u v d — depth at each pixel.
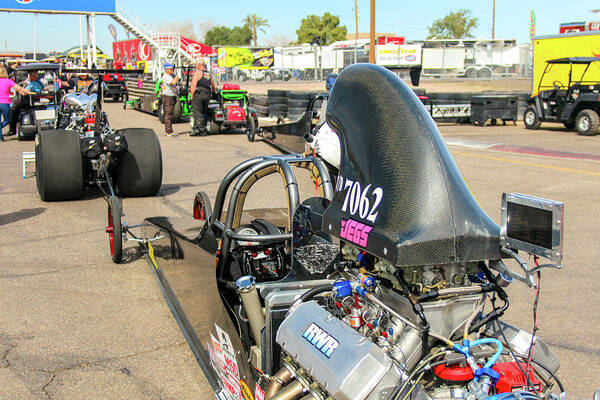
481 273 2.18
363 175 2.21
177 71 18.55
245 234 3.23
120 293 4.67
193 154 12.09
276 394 2.17
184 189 8.59
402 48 38.78
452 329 2.10
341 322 2.10
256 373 2.56
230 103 15.76
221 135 15.78
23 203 7.62
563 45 19.89
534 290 4.84
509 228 1.95
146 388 3.29
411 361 2.04
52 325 4.06
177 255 3.85
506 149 13.55
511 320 4.21
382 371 1.84
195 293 3.38
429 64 39.31
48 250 5.72
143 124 18.28
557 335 3.98
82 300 4.51
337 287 2.24
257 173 3.22
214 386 3.17
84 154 7.26
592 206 7.78
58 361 3.56
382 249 1.98
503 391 1.96
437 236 1.92
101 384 3.31
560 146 14.14
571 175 10.03
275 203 7.61
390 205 2.05
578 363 3.59
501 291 2.15
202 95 15.05
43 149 7.27
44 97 13.98
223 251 3.29
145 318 4.21
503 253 2.02
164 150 12.64
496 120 20.66
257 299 2.58
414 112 2.14
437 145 2.08
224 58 42.19
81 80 13.33
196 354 3.56
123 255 5.61
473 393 1.93
